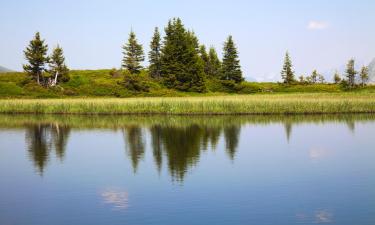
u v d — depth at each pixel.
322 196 16.55
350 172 20.89
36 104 62.91
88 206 15.52
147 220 13.89
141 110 59.66
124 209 15.09
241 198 16.33
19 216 14.52
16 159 25.23
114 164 23.39
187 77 99.88
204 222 13.65
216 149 28.28
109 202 15.97
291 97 72.81
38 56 93.56
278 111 57.72
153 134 36.91
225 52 109.19
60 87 90.81
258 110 57.66
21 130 41.03
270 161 23.92
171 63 101.50
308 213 14.48
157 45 109.88
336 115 55.78
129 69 94.88
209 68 122.50
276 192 17.19
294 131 38.59
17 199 16.52
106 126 44.31
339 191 17.27
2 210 15.18
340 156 25.56
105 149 28.88
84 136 36.19
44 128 42.75
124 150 28.34
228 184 18.53
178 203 15.73
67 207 15.43
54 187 18.33
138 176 20.30
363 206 15.20
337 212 14.57
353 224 13.37
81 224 13.66
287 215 14.28
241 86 107.44
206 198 16.36
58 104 62.19
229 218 14.01
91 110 60.75
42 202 16.09
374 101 59.31
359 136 34.88
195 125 44.34
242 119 51.06
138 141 32.69
